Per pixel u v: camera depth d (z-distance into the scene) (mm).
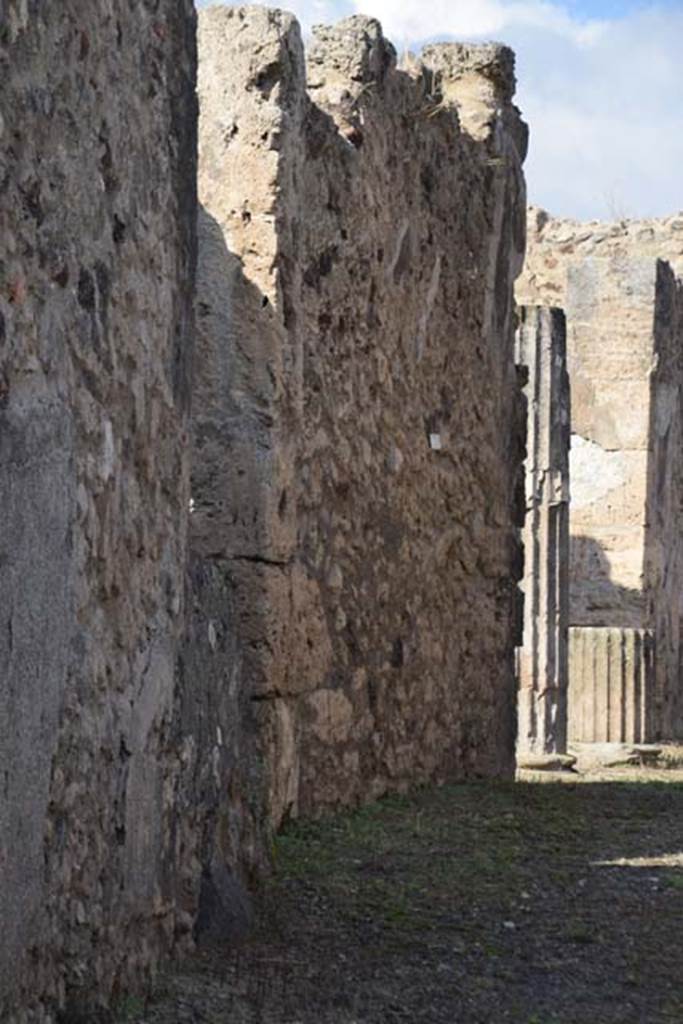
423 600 13281
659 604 24141
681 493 25531
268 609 10305
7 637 5457
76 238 6031
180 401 7238
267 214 10406
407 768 12898
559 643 19281
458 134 13977
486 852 10383
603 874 9875
